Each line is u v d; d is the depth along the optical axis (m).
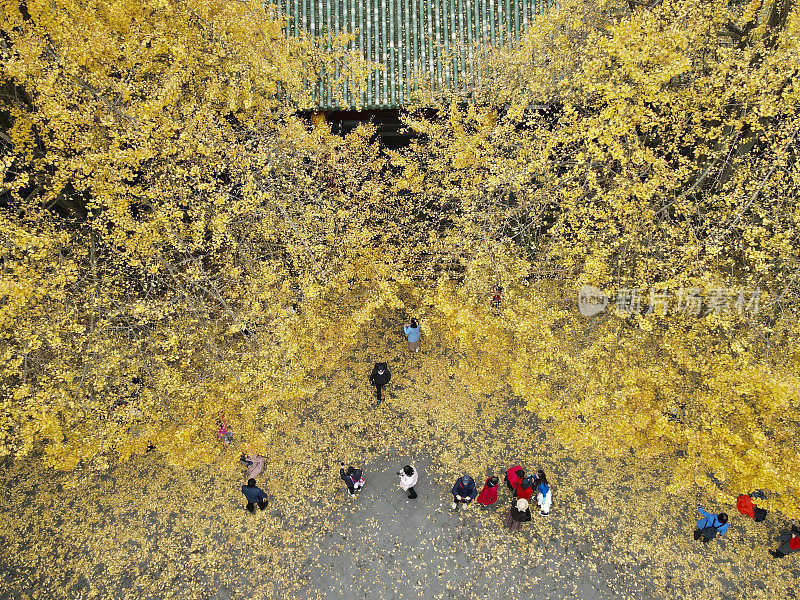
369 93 13.15
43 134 9.57
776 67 9.18
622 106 8.65
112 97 9.45
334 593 10.49
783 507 8.16
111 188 9.23
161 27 9.71
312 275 11.70
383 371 13.46
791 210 9.45
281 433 13.50
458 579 10.65
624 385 10.70
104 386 10.23
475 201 11.77
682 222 10.43
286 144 11.54
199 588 10.60
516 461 12.75
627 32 8.66
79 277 10.70
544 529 11.37
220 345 13.50
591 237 11.13
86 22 9.13
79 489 12.37
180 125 9.59
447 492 12.18
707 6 9.59
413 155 13.80
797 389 7.69
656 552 10.86
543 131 10.48
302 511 11.85
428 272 13.43
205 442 11.36
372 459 12.91
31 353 10.66
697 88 10.12
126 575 10.85
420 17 13.23
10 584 10.76
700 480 8.84
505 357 13.59
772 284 10.36
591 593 10.37
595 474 12.34
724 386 9.66
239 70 10.48
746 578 10.41
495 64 11.87
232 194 11.34
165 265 10.86
